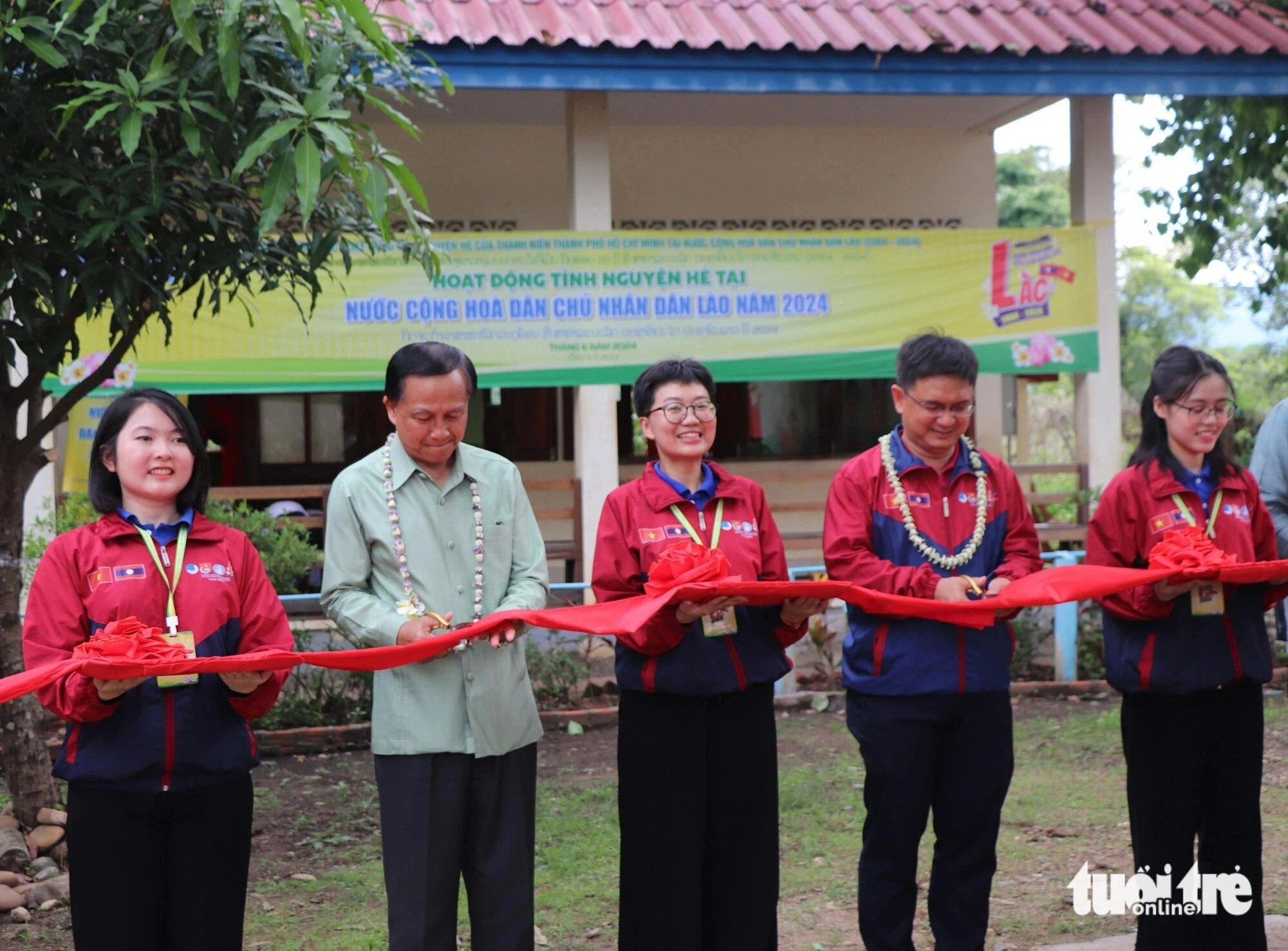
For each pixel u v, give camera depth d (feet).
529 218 34.53
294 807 18.93
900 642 11.75
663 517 11.72
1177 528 11.89
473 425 35.06
